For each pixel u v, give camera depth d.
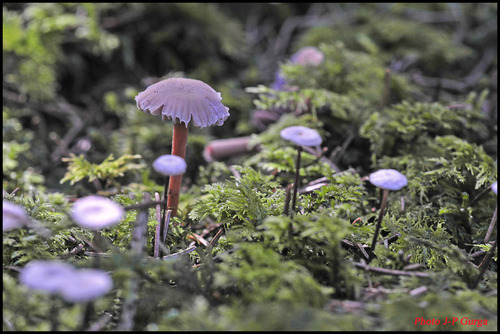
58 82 0.70
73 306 0.37
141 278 0.38
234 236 0.39
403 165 0.47
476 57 0.87
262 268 0.37
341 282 0.38
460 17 0.95
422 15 0.97
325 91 0.52
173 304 0.37
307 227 0.39
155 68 0.77
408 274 0.38
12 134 0.55
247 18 1.00
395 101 0.54
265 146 0.50
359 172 0.49
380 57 0.70
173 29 0.77
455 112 0.50
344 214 0.43
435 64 0.78
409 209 0.44
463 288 0.38
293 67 0.55
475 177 0.45
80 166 0.47
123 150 0.54
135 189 0.47
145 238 0.39
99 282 0.34
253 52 0.89
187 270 0.38
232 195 0.42
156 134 0.56
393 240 0.41
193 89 0.40
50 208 0.43
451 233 0.43
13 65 0.63
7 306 0.36
